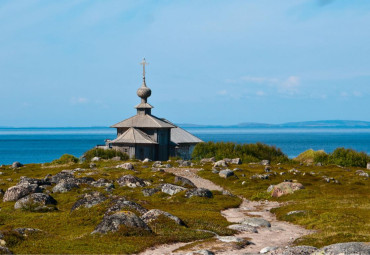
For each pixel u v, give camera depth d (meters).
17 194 68.38
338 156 130.25
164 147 157.75
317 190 76.88
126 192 74.19
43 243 37.44
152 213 45.62
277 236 44.62
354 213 55.97
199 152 142.62
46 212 59.25
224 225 48.72
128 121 157.38
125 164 105.44
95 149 136.38
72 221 49.06
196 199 68.00
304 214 55.25
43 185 80.88
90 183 81.38
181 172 101.50
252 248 38.56
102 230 41.12
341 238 40.62
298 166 117.62
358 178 92.31
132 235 40.34
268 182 87.00
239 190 80.94
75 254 34.53
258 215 59.28
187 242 39.84
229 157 135.00
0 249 32.62
